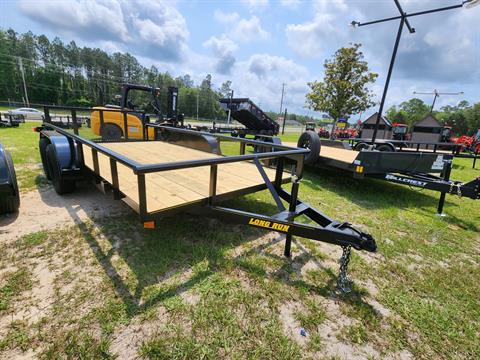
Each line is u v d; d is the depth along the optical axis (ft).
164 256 7.04
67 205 10.05
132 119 21.85
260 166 7.79
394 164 13.10
